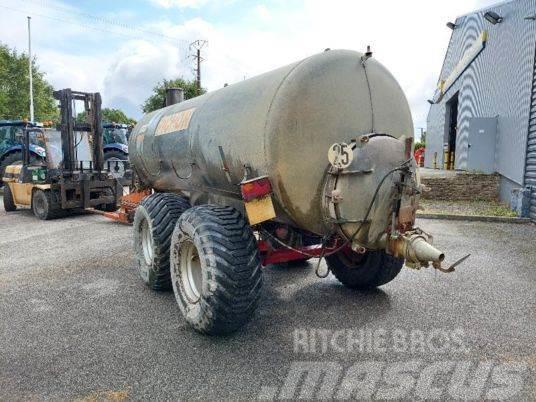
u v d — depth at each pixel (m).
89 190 10.60
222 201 4.52
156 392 2.91
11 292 4.99
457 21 18.91
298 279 5.27
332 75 3.65
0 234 8.80
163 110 6.04
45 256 6.77
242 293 3.46
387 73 4.00
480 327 3.89
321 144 3.58
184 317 3.87
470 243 7.44
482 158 13.38
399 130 4.03
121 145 18.33
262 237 4.09
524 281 5.24
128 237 8.12
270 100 3.54
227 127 4.02
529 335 3.73
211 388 2.95
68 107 10.28
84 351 3.50
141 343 3.62
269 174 3.50
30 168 10.99
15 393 2.93
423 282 5.17
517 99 11.28
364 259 4.69
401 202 3.47
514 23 11.70
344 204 3.46
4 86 45.75
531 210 9.66
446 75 21.36
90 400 2.84
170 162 5.28
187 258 3.96
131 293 4.90
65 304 4.57
